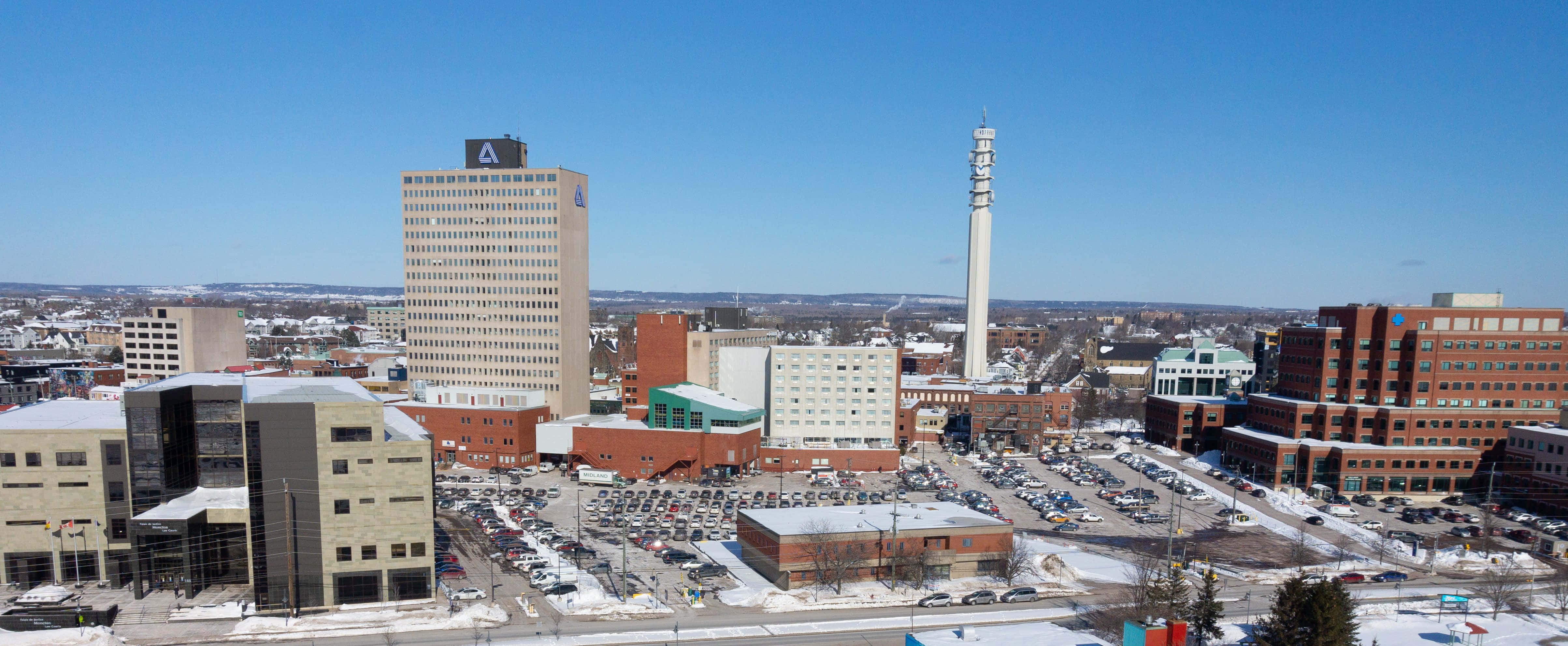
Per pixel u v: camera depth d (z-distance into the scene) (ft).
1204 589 297.12
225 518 326.44
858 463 617.62
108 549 329.31
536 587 343.26
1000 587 347.56
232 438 341.00
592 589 338.75
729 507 506.48
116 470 327.47
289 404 307.99
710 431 597.93
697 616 312.91
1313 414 578.66
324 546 314.14
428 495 322.34
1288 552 414.00
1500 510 497.05
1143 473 608.60
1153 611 282.97
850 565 343.67
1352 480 536.01
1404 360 558.97
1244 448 603.67
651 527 453.99
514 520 459.73
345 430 313.12
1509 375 544.21
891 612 318.04
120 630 290.15
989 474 608.19
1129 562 392.88
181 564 330.54
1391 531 453.99
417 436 334.24
